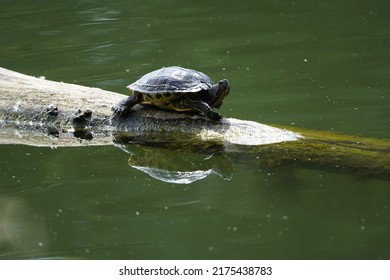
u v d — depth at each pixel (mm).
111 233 14805
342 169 16734
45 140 20500
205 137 18562
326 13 37406
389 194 15797
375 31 33312
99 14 38406
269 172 17125
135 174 18031
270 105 22891
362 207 15312
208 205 15820
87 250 14188
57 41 33125
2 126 21016
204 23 36062
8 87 21703
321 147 17531
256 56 29938
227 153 18031
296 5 39406
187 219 15195
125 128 19562
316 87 24938
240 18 37062
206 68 28250
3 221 15477
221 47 31547
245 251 13820
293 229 14547
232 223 14930
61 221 15438
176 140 18844
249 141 18188
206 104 18266
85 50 31500
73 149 19984
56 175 18078
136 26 35719
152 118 19406
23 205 16297
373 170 16516
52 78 27125
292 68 27797
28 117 20844
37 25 36156
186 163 18594
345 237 14125
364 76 26078
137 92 19016
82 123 20203
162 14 38312
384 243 13820
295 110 22203
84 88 21594
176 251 13883
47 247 14492
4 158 19344
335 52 29984
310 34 33406
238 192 16453
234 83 25906
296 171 16938
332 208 15336
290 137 18141
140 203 16109
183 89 18094
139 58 30062
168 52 30953
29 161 19125
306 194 16016
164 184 17266
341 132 19078
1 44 32812
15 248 14562
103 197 16562
